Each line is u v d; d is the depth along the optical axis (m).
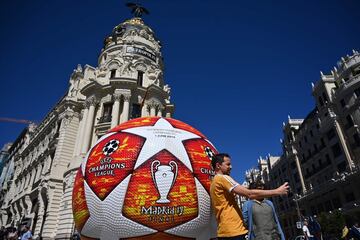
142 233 3.98
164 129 4.95
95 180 4.40
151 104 30.03
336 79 37.38
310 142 42.47
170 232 4.04
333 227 27.03
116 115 27.30
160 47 40.16
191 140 5.01
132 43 34.91
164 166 4.34
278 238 3.75
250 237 3.75
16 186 43.62
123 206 4.07
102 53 36.22
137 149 4.50
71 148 29.34
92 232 4.29
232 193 3.21
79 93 32.84
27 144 49.16
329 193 36.03
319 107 39.56
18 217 35.34
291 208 48.22
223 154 3.60
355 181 30.50
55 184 26.94
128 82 29.00
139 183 4.17
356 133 31.81
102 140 4.95
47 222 24.98
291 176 49.34
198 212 4.25
